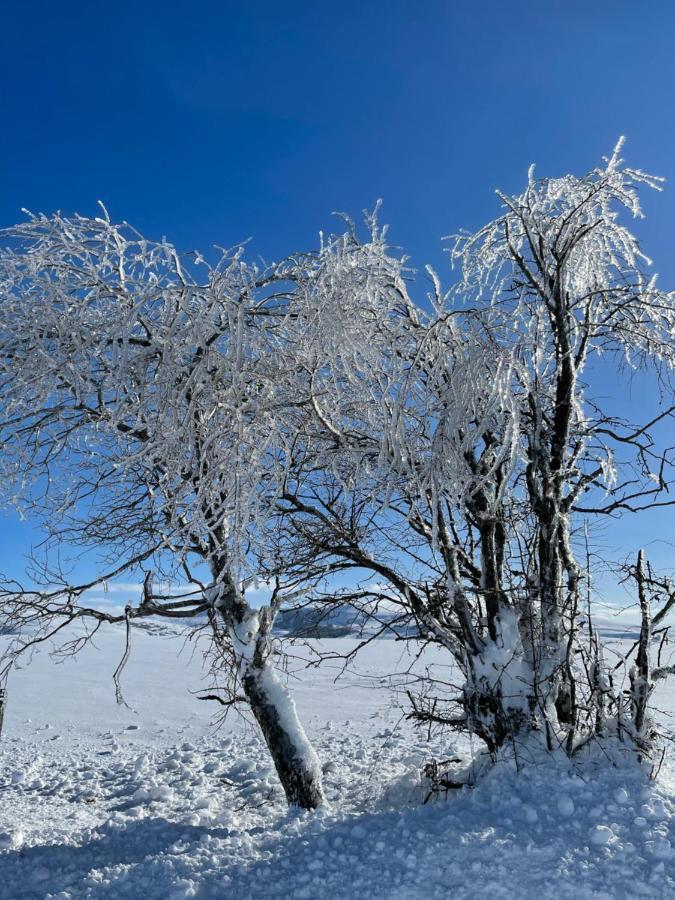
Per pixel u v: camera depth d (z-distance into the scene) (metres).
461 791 7.46
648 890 4.78
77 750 13.75
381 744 12.31
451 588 7.42
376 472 6.31
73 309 6.60
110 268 7.50
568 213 7.83
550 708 7.21
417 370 6.41
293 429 6.43
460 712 7.98
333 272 6.31
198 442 5.97
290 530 7.82
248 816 8.30
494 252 8.50
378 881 5.12
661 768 6.93
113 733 15.10
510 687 7.24
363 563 7.82
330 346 6.12
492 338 6.08
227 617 8.20
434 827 5.90
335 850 5.79
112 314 6.69
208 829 7.39
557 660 7.31
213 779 10.97
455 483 5.88
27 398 6.68
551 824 5.78
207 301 6.07
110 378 6.02
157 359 6.23
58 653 8.07
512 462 5.47
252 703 8.15
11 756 13.40
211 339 6.07
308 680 19.84
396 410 5.80
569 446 8.16
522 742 7.00
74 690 20.59
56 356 6.29
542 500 7.36
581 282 8.33
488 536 7.60
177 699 18.84
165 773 11.52
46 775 11.94
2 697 7.93
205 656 8.73
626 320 8.18
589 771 6.71
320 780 8.01
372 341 6.58
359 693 17.92
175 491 6.18
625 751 6.88
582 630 7.70
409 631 7.96
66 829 8.50
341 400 6.92
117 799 10.39
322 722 14.80
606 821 5.75
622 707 7.34
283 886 5.25
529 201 8.01
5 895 5.69
